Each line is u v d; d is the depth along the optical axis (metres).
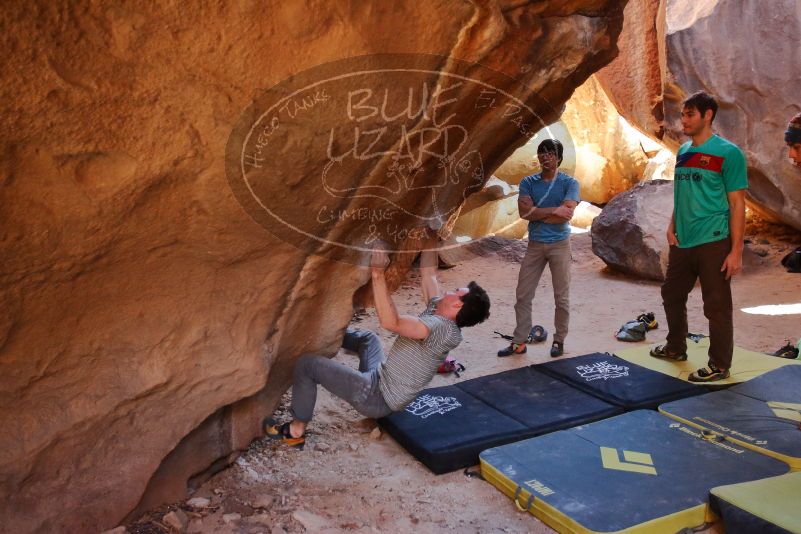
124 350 2.58
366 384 3.65
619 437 3.72
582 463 3.44
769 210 8.65
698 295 7.02
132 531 2.89
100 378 2.56
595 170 12.79
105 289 2.36
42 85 1.59
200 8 1.71
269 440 3.88
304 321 3.35
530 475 3.33
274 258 2.75
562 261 5.27
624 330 5.85
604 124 12.58
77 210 1.94
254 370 2.97
